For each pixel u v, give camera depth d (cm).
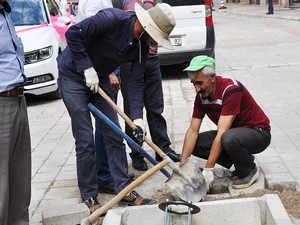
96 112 423
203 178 419
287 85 884
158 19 390
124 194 385
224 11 3228
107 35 404
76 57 403
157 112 532
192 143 464
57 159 596
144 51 425
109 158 439
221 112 440
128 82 447
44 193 495
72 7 1936
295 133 614
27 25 942
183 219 357
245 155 435
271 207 340
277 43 1408
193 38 1001
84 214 416
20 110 368
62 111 841
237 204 355
